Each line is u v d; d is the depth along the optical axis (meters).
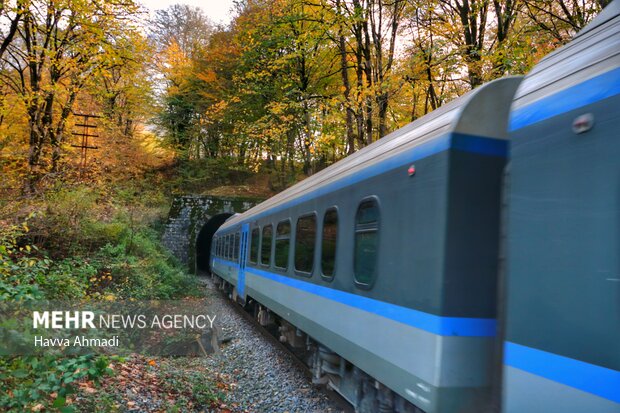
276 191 33.12
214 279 23.28
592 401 2.23
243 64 22.91
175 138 32.72
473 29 12.05
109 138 19.95
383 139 5.24
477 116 3.71
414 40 13.14
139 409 5.19
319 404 6.38
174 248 25.23
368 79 13.80
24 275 5.67
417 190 3.97
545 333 2.56
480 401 3.44
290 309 7.86
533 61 8.88
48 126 14.54
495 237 3.62
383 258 4.46
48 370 3.79
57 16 12.75
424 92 13.80
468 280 3.52
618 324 2.15
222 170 34.84
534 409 2.58
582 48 2.80
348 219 5.48
